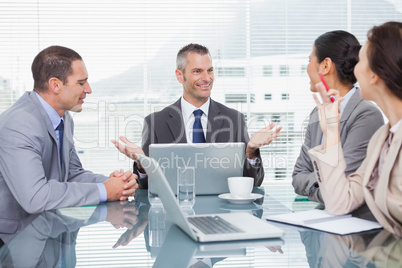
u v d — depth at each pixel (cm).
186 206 161
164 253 104
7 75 394
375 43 127
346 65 189
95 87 405
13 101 396
